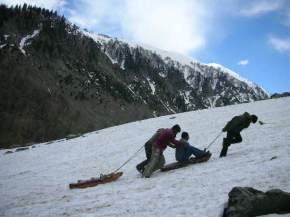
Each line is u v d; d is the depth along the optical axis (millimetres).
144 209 9273
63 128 185750
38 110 191875
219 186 10125
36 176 20641
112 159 22875
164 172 14430
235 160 13672
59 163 25312
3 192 16484
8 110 181750
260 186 9242
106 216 9234
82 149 31531
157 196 10383
